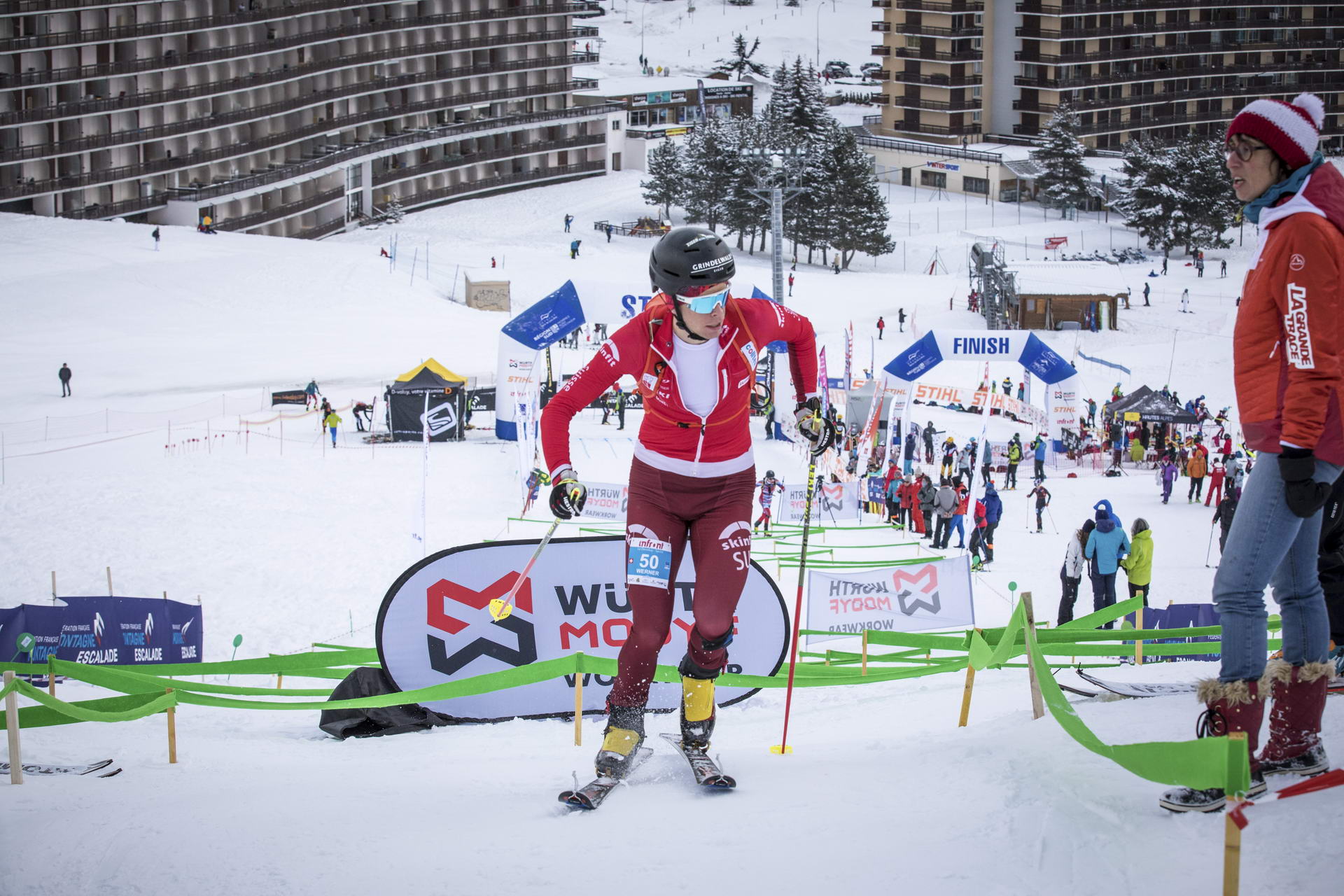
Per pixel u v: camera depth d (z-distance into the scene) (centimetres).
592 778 465
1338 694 462
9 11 7062
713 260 404
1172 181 7762
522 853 368
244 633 1791
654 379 424
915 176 10294
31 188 7306
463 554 773
